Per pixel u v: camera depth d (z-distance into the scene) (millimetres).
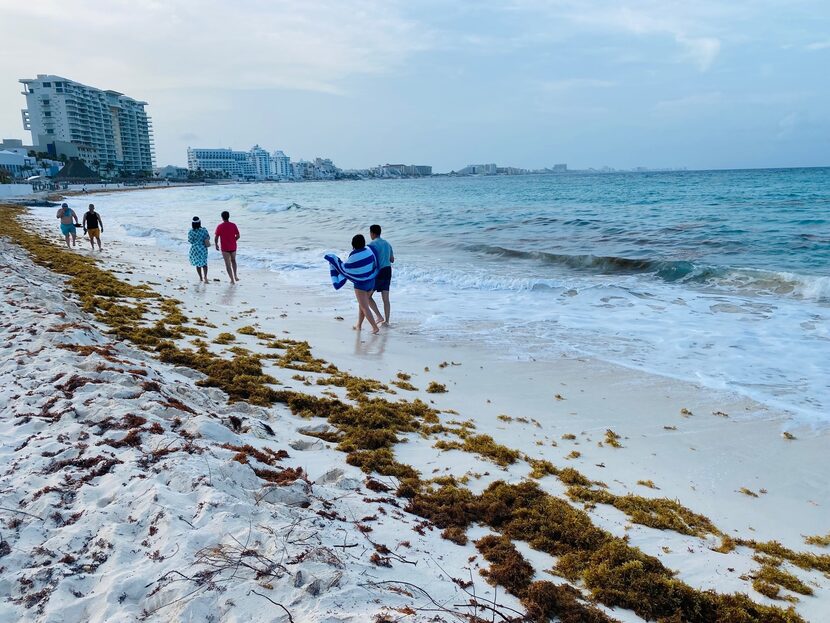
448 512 4242
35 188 85688
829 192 43312
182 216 41156
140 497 3531
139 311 10430
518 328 10469
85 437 4371
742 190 50594
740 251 17531
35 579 2822
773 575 3801
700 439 6098
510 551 3736
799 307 11070
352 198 61062
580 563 3754
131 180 169750
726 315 10773
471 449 5582
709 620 3326
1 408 5047
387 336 10117
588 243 20734
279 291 14086
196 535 3148
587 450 5836
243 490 3805
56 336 6965
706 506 4836
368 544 3488
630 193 52219
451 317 11320
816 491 5070
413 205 44188
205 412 5516
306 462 4848
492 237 23438
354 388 7203
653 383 7719
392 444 5637
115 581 2795
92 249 20625
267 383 7035
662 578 3543
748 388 7414
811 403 6898
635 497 4793
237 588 2760
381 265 10492
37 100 167250
